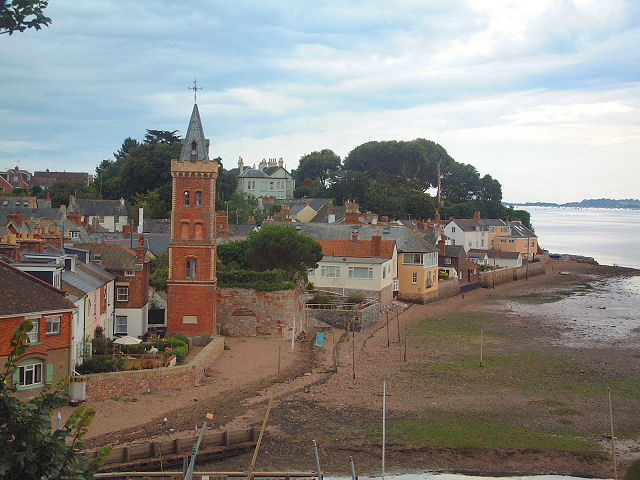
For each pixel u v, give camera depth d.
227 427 44.91
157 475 36.44
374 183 183.50
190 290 66.31
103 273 62.84
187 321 66.38
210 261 66.38
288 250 76.81
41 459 14.20
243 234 113.88
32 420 14.14
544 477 39.28
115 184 155.00
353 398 52.44
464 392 54.62
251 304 72.88
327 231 108.06
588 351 71.19
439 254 127.88
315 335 77.06
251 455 41.59
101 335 57.91
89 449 39.59
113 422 44.66
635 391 55.25
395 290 106.06
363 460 41.06
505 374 60.72
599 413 49.47
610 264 194.38
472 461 41.25
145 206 133.62
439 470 39.97
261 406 49.91
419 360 66.06
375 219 147.62
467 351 70.69
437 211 179.62
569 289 129.75
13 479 13.99
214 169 65.81
